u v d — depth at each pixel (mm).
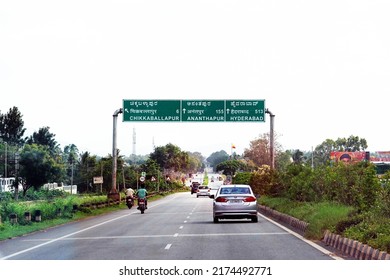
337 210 27234
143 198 51188
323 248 20516
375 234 18141
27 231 30250
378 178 27109
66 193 122438
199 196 115500
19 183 125312
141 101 58031
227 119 57812
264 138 138000
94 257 18641
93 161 142875
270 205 46625
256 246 21344
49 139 193250
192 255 18797
